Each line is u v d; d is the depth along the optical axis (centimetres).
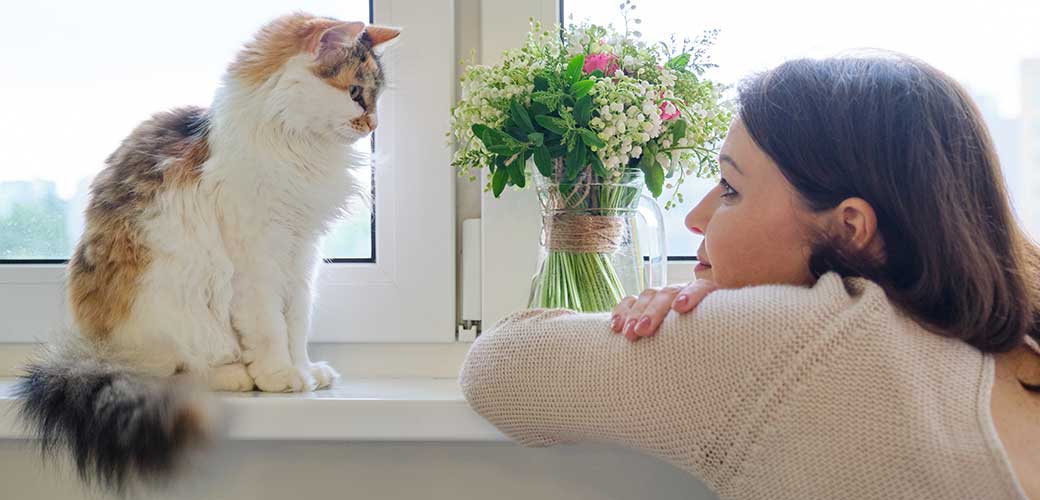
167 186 91
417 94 110
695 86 99
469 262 112
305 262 98
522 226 109
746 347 63
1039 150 112
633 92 90
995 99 112
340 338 111
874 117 68
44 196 116
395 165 110
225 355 93
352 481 99
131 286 90
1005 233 70
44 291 112
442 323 111
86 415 83
